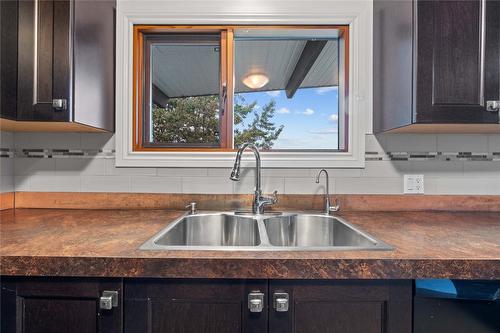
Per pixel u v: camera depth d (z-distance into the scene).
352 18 1.54
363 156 1.54
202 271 0.78
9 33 1.18
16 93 1.20
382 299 0.79
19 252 0.81
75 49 1.23
